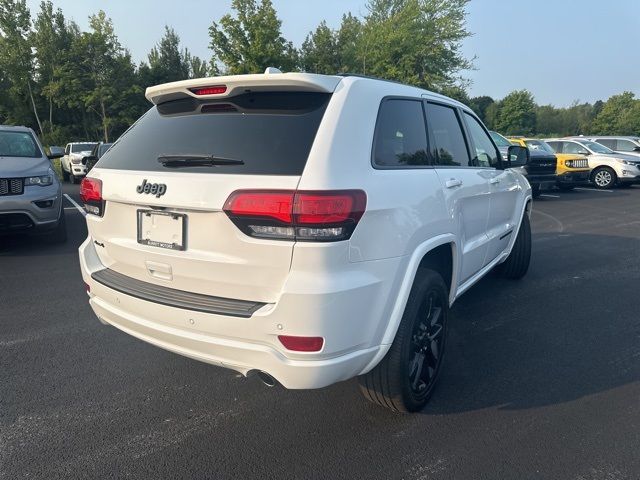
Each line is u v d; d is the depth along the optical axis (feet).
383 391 8.89
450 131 11.68
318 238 6.95
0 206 21.07
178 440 8.85
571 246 24.97
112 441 8.81
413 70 97.09
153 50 180.86
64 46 124.98
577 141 61.93
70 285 17.95
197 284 8.02
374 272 7.68
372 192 7.62
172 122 9.16
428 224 9.07
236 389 10.66
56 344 12.86
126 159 9.27
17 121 134.00
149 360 12.00
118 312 9.02
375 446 8.66
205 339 7.75
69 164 66.03
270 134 7.77
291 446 8.68
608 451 8.47
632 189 57.98
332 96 7.93
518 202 16.38
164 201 7.93
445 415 9.61
